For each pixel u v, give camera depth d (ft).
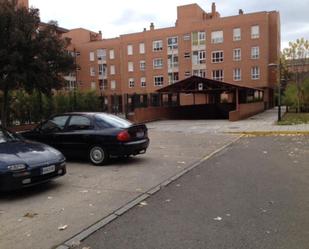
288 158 34.42
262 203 20.15
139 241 15.29
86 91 120.67
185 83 110.93
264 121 85.20
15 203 21.12
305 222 17.03
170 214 18.67
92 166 32.45
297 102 114.52
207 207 19.67
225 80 197.16
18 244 15.15
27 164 22.44
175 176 27.76
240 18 191.93
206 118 115.34
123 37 228.84
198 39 203.82
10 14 54.54
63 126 34.78
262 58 187.73
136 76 225.97
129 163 33.81
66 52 62.75
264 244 14.65
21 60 54.24
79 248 14.71
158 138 56.90
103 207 20.04
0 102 67.26
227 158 35.91
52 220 18.02
